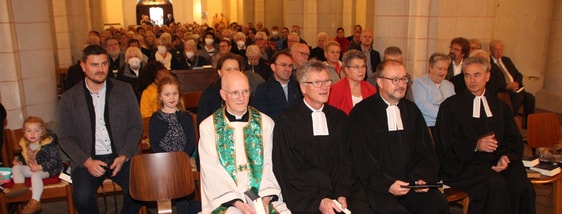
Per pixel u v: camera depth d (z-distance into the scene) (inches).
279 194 131.9
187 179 139.7
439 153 166.2
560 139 185.3
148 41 457.4
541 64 334.6
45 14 222.5
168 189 138.3
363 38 286.4
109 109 152.4
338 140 139.9
